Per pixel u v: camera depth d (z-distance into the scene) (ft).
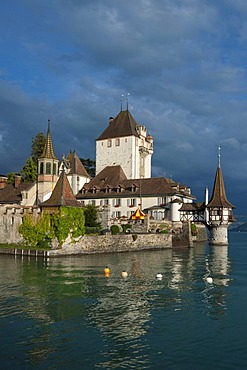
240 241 398.62
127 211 289.74
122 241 199.00
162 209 278.67
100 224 224.74
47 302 82.23
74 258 163.73
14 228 190.39
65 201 176.45
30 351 55.88
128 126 337.31
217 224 264.31
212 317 73.15
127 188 297.12
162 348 57.67
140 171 346.13
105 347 57.67
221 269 136.46
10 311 75.25
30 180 341.82
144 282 106.63
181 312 76.18
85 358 53.83
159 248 225.56
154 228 243.19
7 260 153.48
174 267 139.74
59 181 184.75
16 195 293.02
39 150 383.86
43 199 257.55
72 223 175.11
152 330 65.36
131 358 54.03
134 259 164.14
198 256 186.29
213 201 269.03
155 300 85.66
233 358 54.54
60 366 51.21
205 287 100.83
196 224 317.42
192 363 52.80
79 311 75.72
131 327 66.69
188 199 311.47
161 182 290.97
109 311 75.97
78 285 100.53
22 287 97.25
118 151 336.49
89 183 321.32
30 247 177.17
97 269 129.39
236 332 64.90
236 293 93.61
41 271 123.34
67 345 58.23
